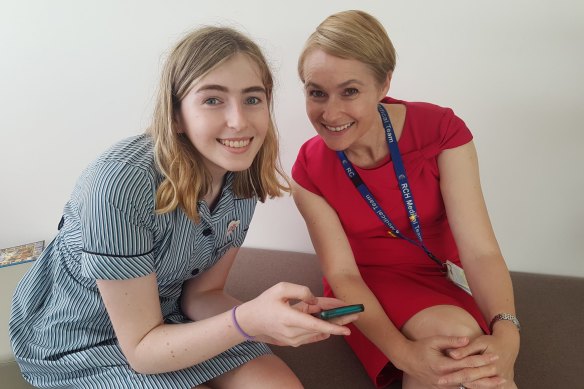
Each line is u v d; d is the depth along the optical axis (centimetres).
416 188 115
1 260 171
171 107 84
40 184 185
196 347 84
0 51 166
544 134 145
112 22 156
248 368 100
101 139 174
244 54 82
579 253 158
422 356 93
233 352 101
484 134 149
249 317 80
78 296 97
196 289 116
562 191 151
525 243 162
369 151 114
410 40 142
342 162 115
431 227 122
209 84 79
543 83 139
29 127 176
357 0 140
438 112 114
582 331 134
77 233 95
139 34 156
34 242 188
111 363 96
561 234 157
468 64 141
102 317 98
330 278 114
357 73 96
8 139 180
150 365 87
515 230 161
